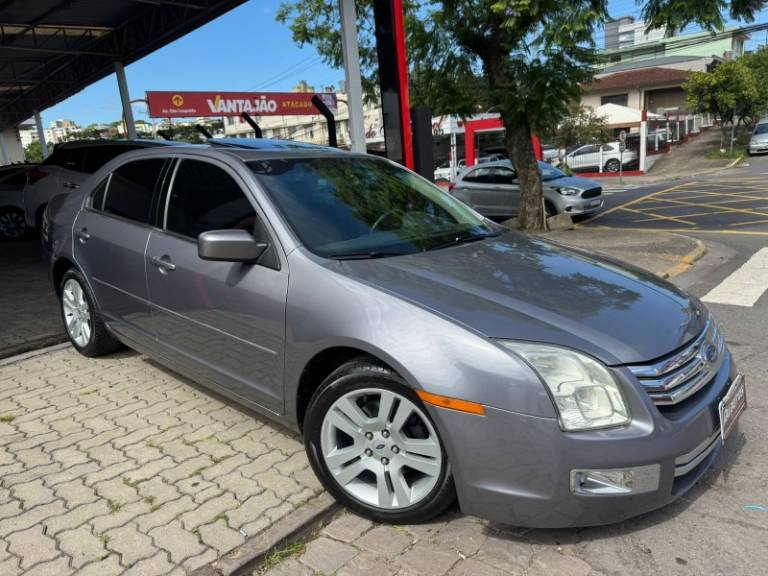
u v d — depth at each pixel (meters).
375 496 2.63
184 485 2.94
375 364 2.52
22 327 5.66
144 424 3.62
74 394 4.09
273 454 3.22
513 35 10.55
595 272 3.00
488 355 2.27
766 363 4.34
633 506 2.25
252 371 3.06
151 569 2.35
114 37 15.27
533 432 2.21
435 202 3.80
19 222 12.02
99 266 4.18
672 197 17.16
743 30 27.50
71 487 2.95
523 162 11.99
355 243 3.04
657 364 2.32
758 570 2.29
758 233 10.30
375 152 8.20
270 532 2.54
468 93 11.80
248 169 3.30
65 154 9.83
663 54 54.62
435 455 2.41
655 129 33.97
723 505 2.69
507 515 2.31
